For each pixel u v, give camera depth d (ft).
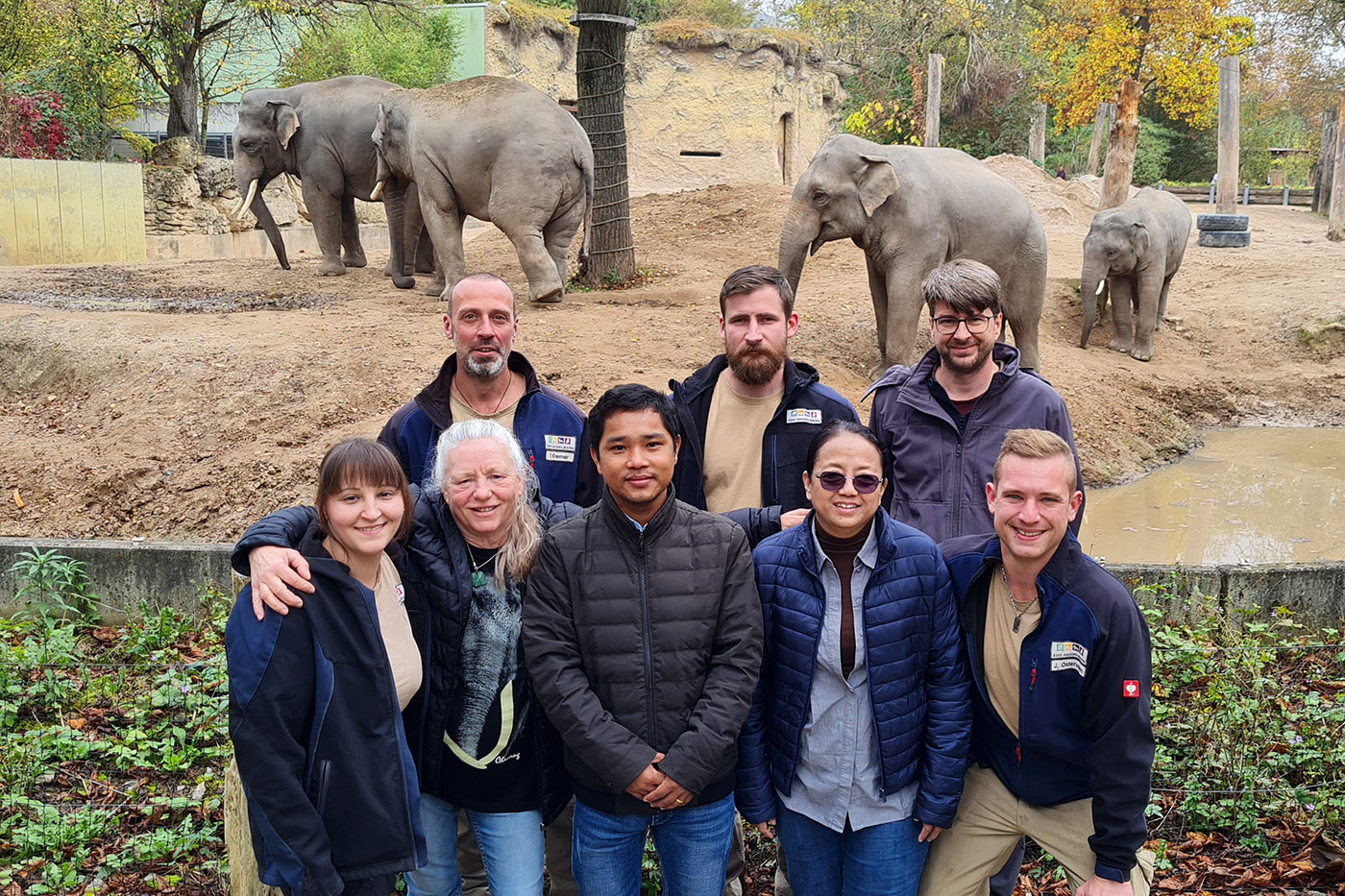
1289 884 13.52
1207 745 15.96
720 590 10.69
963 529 13.98
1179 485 33.42
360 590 10.07
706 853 10.94
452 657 10.94
